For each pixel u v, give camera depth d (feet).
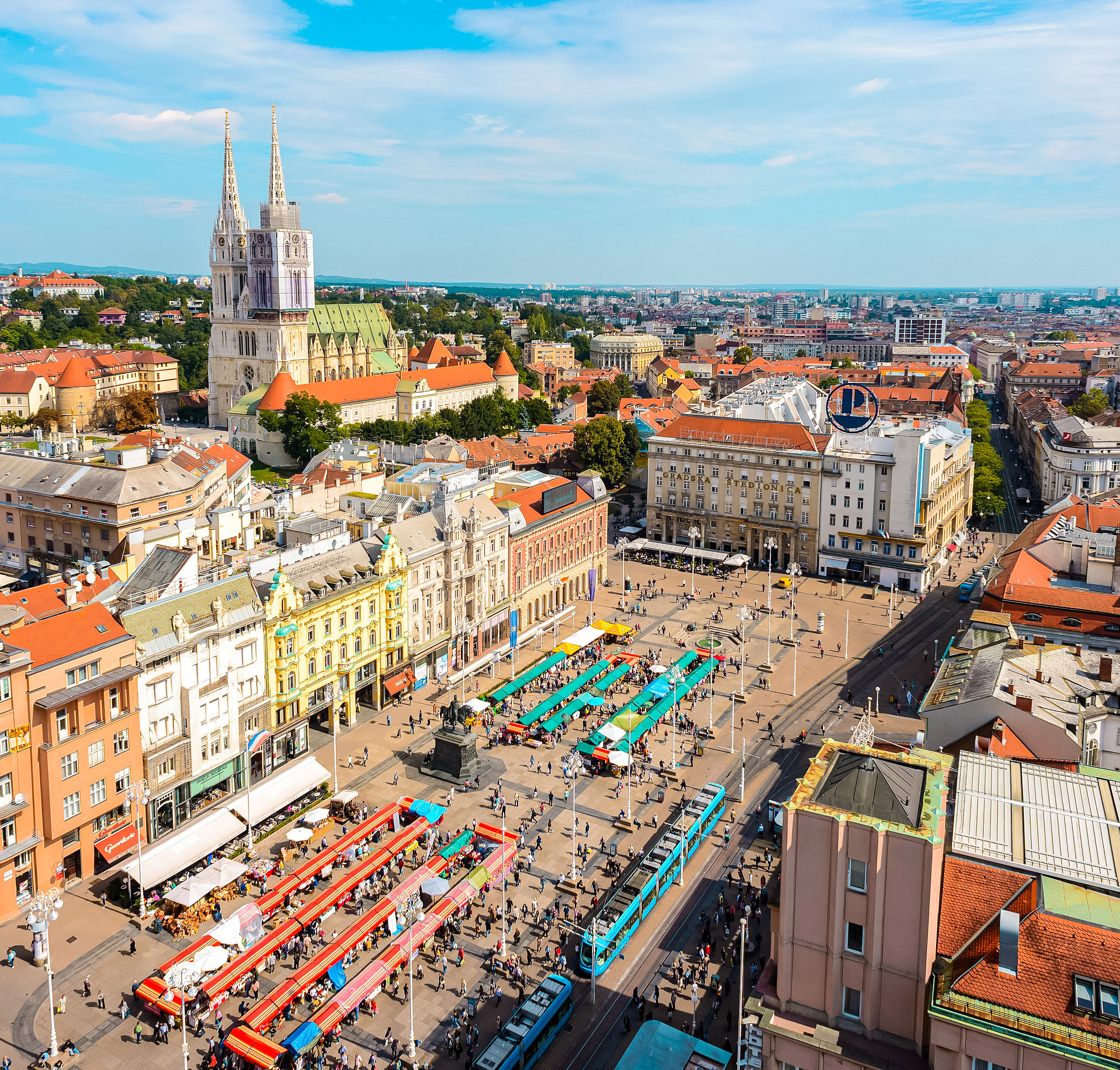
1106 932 161.17
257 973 277.85
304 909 292.81
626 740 416.26
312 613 404.77
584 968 283.79
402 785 387.14
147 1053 249.55
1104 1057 147.95
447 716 403.34
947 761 188.85
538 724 444.96
